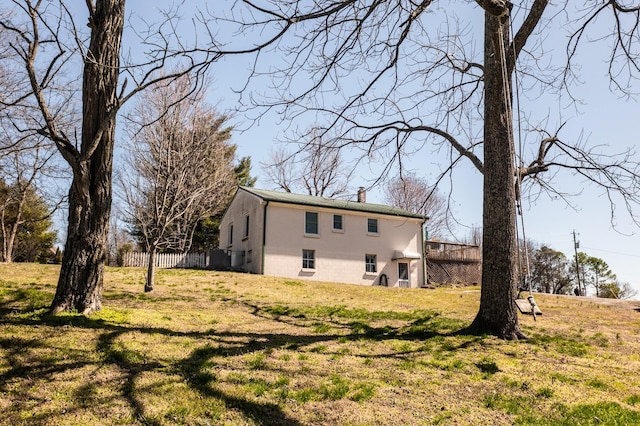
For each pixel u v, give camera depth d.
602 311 14.70
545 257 47.41
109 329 7.13
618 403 5.25
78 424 4.21
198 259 26.91
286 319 10.37
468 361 6.75
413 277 27.06
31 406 4.54
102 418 4.36
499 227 8.53
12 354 5.81
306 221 24.86
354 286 20.67
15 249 32.56
